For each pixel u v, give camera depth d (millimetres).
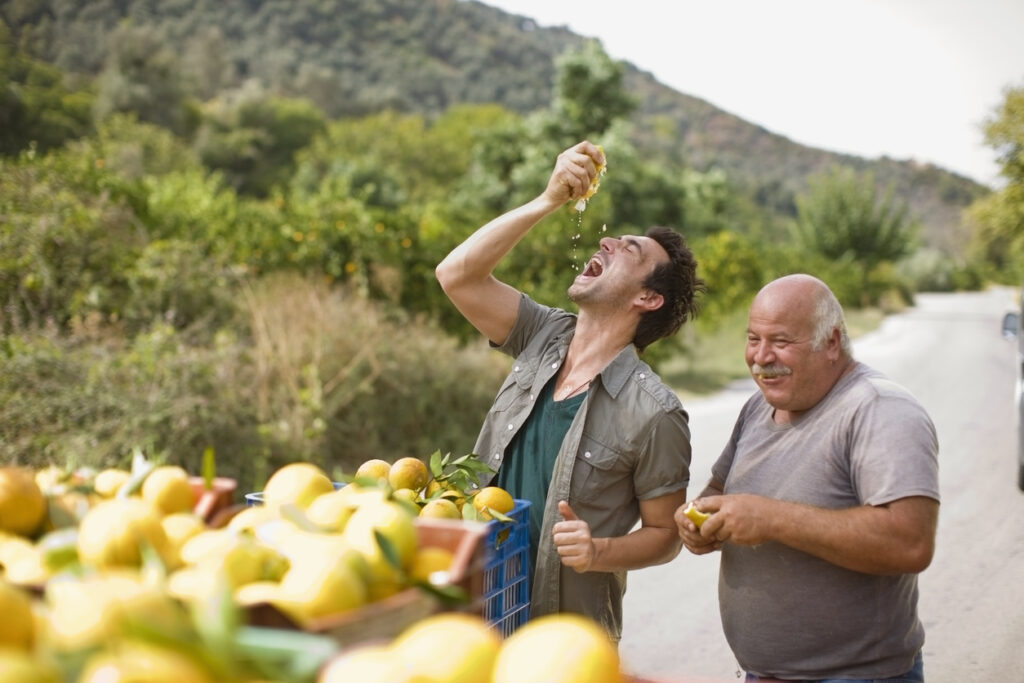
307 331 7922
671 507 2703
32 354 6137
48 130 40281
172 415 6145
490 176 33500
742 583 2479
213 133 70125
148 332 7520
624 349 2812
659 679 2043
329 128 77125
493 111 86000
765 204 117812
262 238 10094
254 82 81938
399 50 117188
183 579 1223
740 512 2264
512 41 132375
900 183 140750
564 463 2713
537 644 1041
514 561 2465
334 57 110000
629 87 162000
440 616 1174
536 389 2889
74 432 5910
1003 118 29969
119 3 93312
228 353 6961
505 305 3062
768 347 2416
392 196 48594
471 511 2203
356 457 7555
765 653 2432
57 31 64500
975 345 26859
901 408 2307
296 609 1170
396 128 77688
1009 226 31062
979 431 12055
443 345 9086
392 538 1310
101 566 1296
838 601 2352
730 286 24047
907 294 54219
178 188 11914
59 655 903
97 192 8914
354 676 929
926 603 5836
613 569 2543
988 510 8000
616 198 32344
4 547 1393
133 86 63938
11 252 7414
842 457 2373
